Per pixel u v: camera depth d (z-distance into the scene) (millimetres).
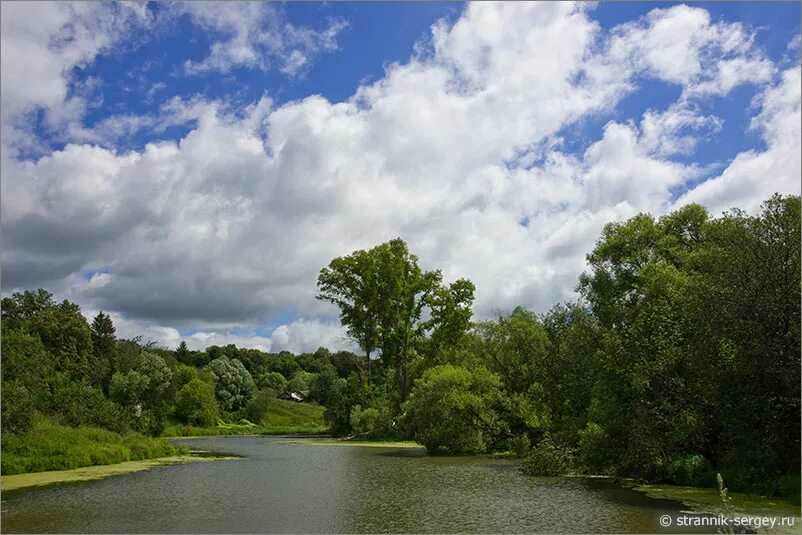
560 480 24047
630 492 20297
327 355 165625
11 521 15219
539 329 44000
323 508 17156
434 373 43000
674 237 37094
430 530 14180
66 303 72125
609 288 37594
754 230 20422
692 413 21297
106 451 30219
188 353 136750
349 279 59969
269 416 99875
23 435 27469
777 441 18797
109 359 71062
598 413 25031
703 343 20922
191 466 29641
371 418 56812
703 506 17297
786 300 19281
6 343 31719
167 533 13797
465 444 38219
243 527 14492
